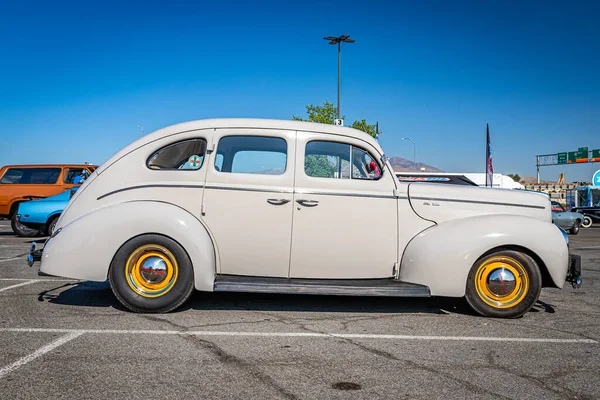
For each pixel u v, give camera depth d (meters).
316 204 5.31
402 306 5.81
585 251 13.25
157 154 5.43
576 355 4.10
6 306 5.44
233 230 5.26
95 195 5.37
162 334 4.44
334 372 3.60
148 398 3.09
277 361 3.80
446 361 3.89
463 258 5.18
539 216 5.60
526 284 5.28
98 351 3.95
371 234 5.37
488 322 5.14
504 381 3.50
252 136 5.42
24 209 12.22
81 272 5.07
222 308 5.49
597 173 31.02
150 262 5.13
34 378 3.38
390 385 3.38
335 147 5.47
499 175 28.94
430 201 5.45
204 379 3.41
